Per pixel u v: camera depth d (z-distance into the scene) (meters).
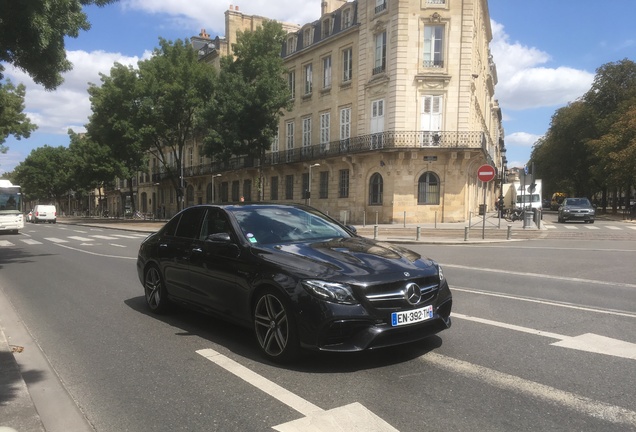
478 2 34.53
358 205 32.50
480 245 17.14
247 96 29.22
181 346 5.20
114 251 16.61
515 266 11.20
